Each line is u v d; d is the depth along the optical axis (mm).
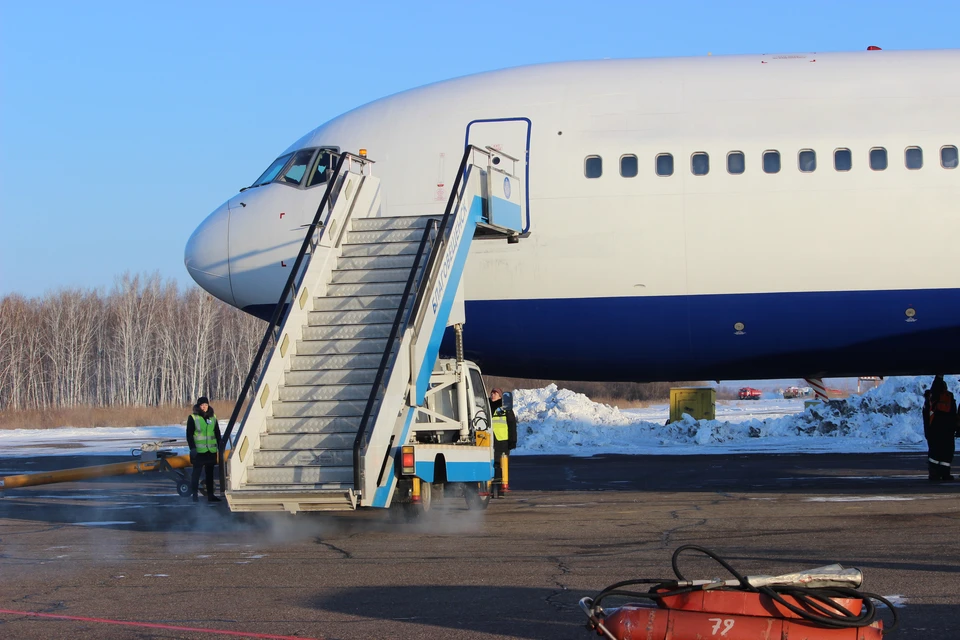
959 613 6586
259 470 10859
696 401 32344
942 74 17828
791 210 17188
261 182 20234
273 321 11984
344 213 13531
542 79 18703
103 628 6570
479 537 10703
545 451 26531
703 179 17344
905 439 26828
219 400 81938
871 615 4793
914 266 17078
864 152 17188
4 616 6996
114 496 16953
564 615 6707
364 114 19516
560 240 17688
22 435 48156
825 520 11461
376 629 6422
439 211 18031
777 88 17891
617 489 16188
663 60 18891
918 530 10500
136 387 80875
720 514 12297
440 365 13727
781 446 26469
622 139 17672
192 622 6711
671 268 17469
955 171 17062
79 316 84250
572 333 18141
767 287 17375
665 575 8039
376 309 12312
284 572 8664
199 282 19938
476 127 18266
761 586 5020
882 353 17984
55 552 10172
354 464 10242
